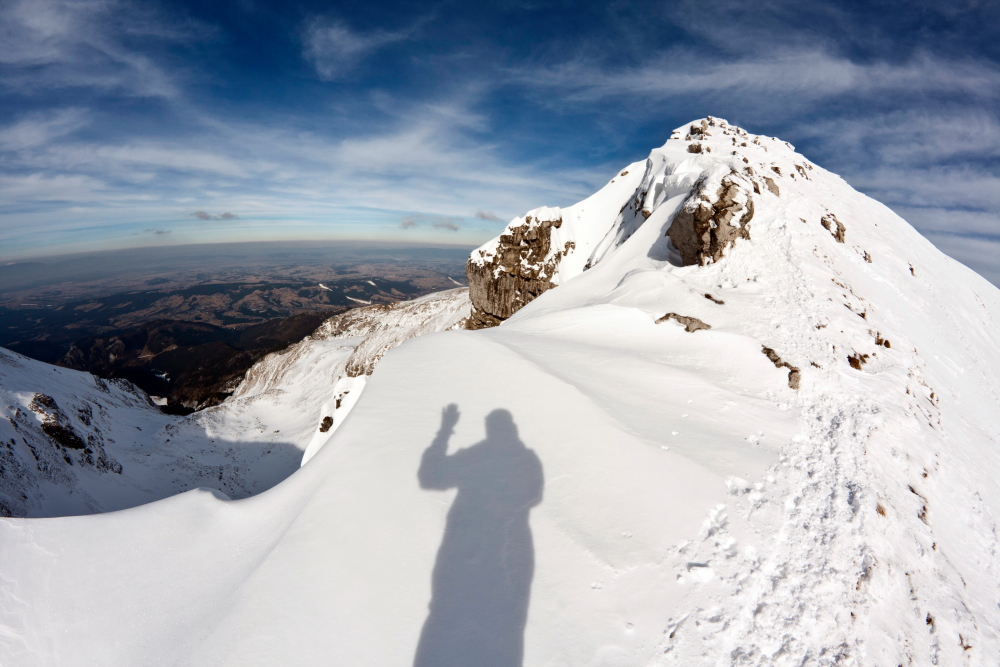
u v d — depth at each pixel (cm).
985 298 3719
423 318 10669
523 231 5800
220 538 670
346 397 1784
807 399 1221
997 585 819
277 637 458
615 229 4897
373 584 519
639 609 509
